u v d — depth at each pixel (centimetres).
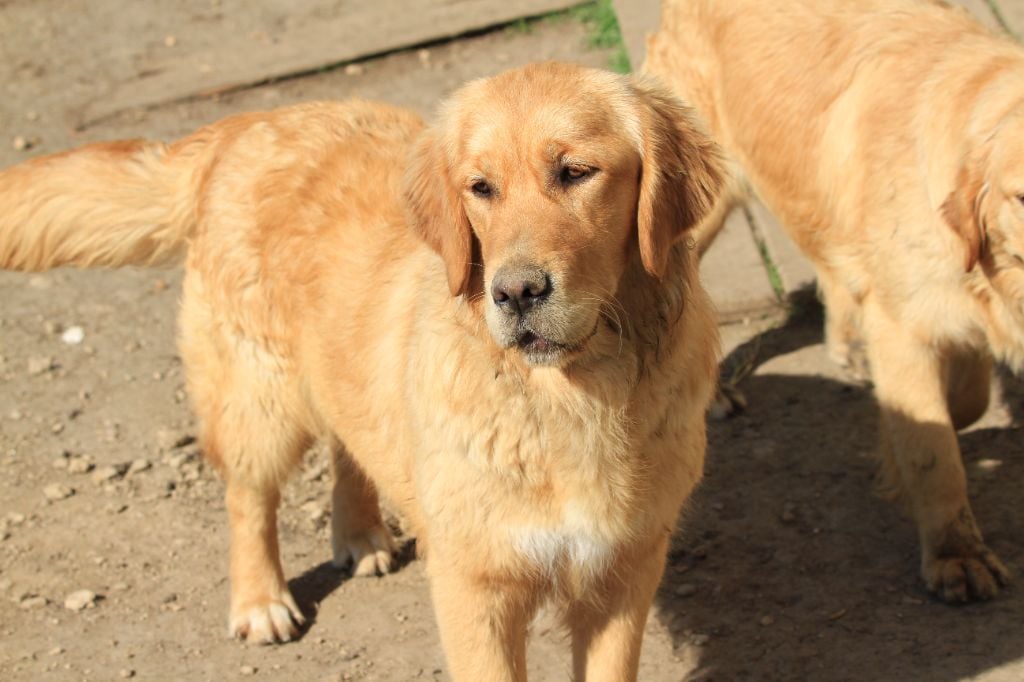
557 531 464
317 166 592
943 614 579
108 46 1300
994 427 712
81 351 878
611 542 469
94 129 1141
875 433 720
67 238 652
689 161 460
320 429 613
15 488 742
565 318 423
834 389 762
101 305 933
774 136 709
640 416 457
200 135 643
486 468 455
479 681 486
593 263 434
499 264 422
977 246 564
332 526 667
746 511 671
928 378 614
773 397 764
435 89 1116
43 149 1116
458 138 457
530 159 433
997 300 579
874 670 546
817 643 570
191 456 763
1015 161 541
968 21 657
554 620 596
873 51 659
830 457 706
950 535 598
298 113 626
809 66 689
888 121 631
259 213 592
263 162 605
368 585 650
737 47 735
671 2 797
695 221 459
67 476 751
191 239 638
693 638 585
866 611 587
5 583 662
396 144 597
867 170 636
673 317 457
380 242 548
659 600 613
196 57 1247
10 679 592
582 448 452
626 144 446
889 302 624
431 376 464
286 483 623
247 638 613
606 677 501
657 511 474
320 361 562
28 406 820
